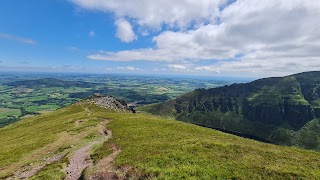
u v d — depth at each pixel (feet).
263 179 83.46
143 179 86.38
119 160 109.70
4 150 165.37
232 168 91.71
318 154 136.87
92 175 94.73
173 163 98.02
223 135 192.03
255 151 119.55
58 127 251.19
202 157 104.32
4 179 106.22
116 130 201.16
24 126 336.49
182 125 215.72
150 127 201.36
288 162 105.19
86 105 484.74
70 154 136.36
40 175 100.99
